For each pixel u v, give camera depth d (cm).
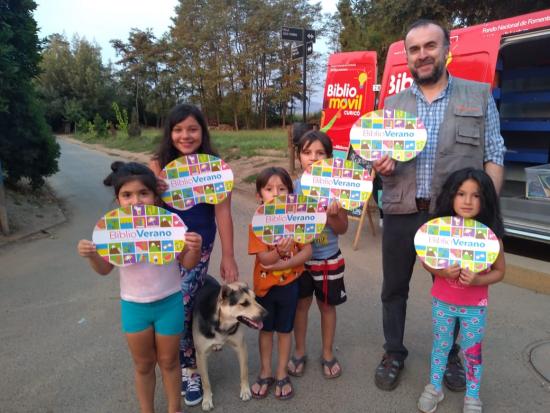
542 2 886
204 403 296
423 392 296
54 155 1061
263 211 287
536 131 758
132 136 3341
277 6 4644
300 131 448
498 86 762
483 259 259
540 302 441
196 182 277
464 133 281
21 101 930
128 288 252
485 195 259
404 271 314
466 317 273
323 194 306
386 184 314
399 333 322
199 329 289
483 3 997
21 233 751
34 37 896
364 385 321
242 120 5175
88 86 5538
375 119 292
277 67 4700
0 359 361
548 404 293
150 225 245
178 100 5466
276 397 308
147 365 265
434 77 282
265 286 298
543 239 514
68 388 322
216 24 4694
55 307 460
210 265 580
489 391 307
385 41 1381
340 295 322
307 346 377
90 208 1003
